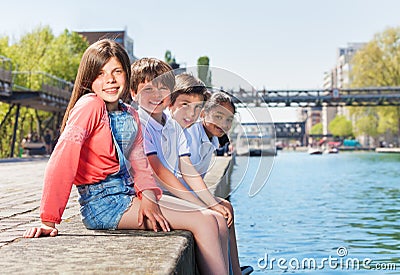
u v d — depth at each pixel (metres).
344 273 5.02
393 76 63.06
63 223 3.81
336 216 9.23
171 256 2.57
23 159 26.12
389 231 7.47
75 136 3.17
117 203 3.31
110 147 3.29
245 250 6.14
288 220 8.66
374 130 73.94
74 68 45.81
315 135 144.25
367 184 17.56
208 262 3.17
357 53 65.69
